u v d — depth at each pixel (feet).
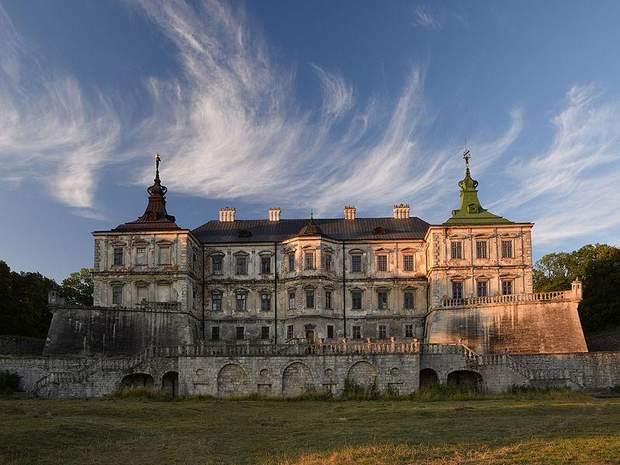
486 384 257.34
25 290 346.33
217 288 345.92
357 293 341.00
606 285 337.93
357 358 252.21
